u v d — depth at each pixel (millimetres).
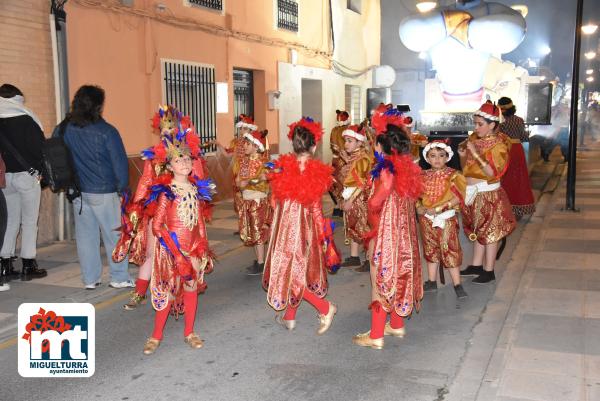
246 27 13484
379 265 4684
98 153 6168
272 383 4297
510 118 9586
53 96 8641
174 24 11039
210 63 12180
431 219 6004
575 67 10539
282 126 15086
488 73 17891
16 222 6762
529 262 7324
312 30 16672
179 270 4559
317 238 5000
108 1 9453
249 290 6672
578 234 8875
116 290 6535
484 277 6695
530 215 10758
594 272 6820
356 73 19797
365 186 5219
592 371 4266
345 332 5336
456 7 14008
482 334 5227
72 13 8836
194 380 4363
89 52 9195
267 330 5402
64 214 8789
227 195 12984
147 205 4555
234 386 4258
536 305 5719
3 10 7793
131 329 5430
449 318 5656
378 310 4809
